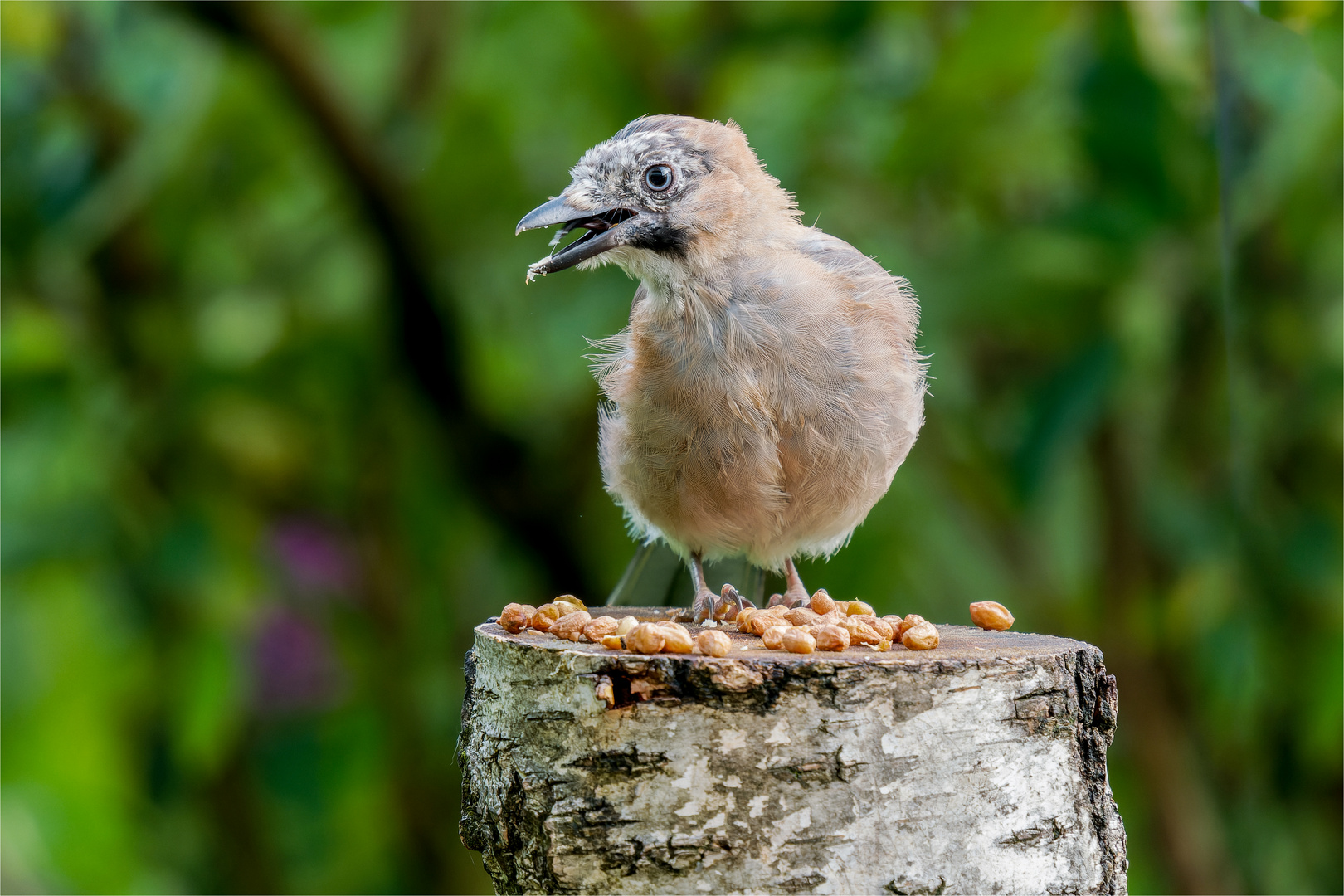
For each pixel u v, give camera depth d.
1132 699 10.72
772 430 7.16
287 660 11.17
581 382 10.51
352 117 9.77
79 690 10.45
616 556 11.47
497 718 5.37
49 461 9.95
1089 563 11.77
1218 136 8.94
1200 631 10.19
